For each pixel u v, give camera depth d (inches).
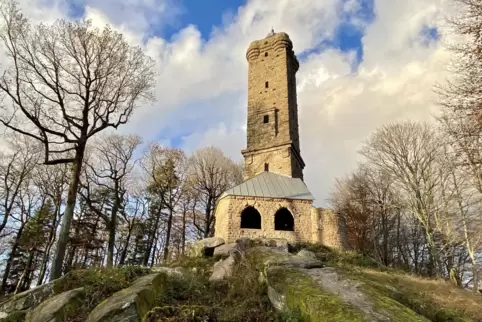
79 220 1277.1
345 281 346.0
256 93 1280.8
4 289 1085.8
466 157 476.4
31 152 1111.0
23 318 406.6
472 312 516.4
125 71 767.7
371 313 257.3
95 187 1376.7
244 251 647.1
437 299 565.0
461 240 944.3
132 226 1231.5
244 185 966.4
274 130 1181.7
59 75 691.4
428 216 1029.8
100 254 1432.1
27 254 1299.2
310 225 895.1
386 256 1252.5
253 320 345.4
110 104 748.0
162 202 1354.6
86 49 711.7
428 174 1063.6
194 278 496.7
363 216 1310.3
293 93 1328.7
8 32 623.2
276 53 1309.1
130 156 1087.0
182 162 1551.4
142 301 340.5
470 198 922.1
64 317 366.3
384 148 1198.3
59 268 580.7
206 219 1515.7
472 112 399.5
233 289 442.3
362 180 1432.1
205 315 341.1
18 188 1106.7
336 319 253.9
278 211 988.6
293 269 407.8
